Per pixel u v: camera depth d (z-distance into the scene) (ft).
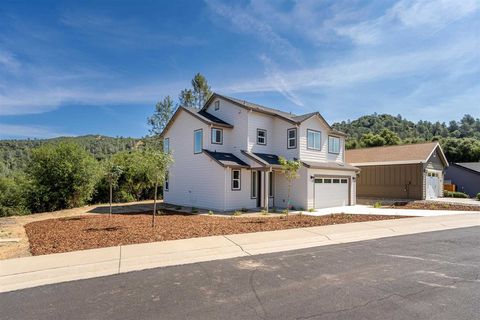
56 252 22.20
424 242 27.66
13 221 41.37
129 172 75.87
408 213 50.03
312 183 59.57
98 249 23.03
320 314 12.46
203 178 60.70
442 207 60.64
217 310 12.87
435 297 14.38
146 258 21.07
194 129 63.87
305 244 26.45
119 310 12.91
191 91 119.96
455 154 150.30
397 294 14.76
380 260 21.24
